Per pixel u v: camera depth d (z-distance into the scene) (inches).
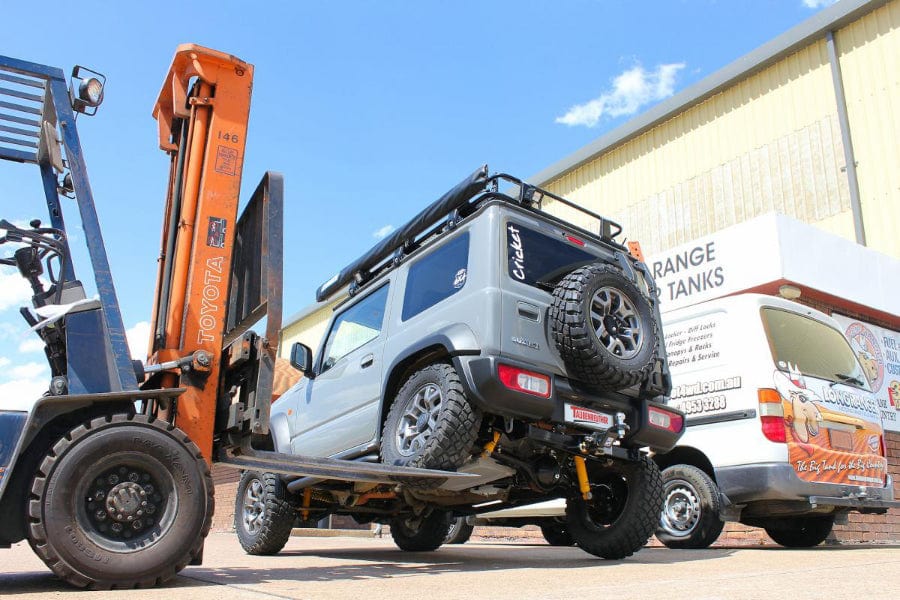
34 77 133.4
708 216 649.6
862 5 564.7
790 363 236.7
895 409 395.9
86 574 105.7
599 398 170.6
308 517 233.1
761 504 236.2
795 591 112.3
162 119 154.6
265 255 141.9
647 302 180.4
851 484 235.0
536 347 165.3
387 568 162.2
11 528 110.3
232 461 136.6
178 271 138.4
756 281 366.3
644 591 113.6
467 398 158.9
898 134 539.2
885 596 106.0
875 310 398.9
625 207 724.7
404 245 213.5
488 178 181.3
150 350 147.0
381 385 194.9
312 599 101.7
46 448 114.8
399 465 165.5
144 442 112.6
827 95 585.9
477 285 169.2
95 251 125.7
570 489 195.2
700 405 243.6
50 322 120.5
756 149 625.6
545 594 110.0
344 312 241.1
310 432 233.8
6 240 141.3
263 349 134.3
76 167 129.7
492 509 218.7
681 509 240.2
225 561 192.1
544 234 185.5
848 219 550.6
